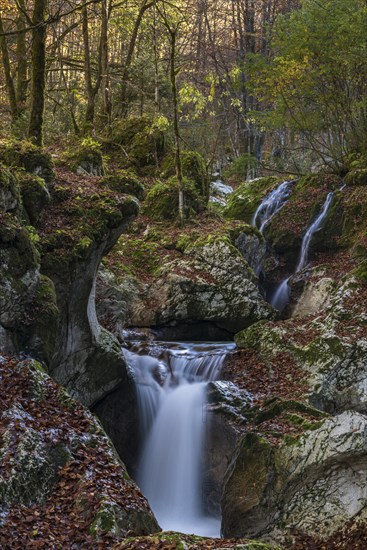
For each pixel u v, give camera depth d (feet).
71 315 35.91
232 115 105.91
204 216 62.18
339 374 41.70
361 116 68.08
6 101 88.63
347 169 67.97
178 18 80.69
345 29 62.34
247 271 53.31
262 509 29.22
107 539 21.75
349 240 59.82
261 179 72.84
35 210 35.88
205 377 42.19
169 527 34.19
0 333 30.55
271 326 45.75
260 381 41.27
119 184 42.55
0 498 22.43
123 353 41.39
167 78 80.64
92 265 36.94
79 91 89.30
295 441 29.58
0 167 33.45
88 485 23.91
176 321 50.60
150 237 57.77
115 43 102.32
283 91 68.80
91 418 27.30
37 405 26.81
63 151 59.41
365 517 27.89
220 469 36.11
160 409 39.58
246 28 104.88
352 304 46.44
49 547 20.93
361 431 28.43
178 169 59.72
